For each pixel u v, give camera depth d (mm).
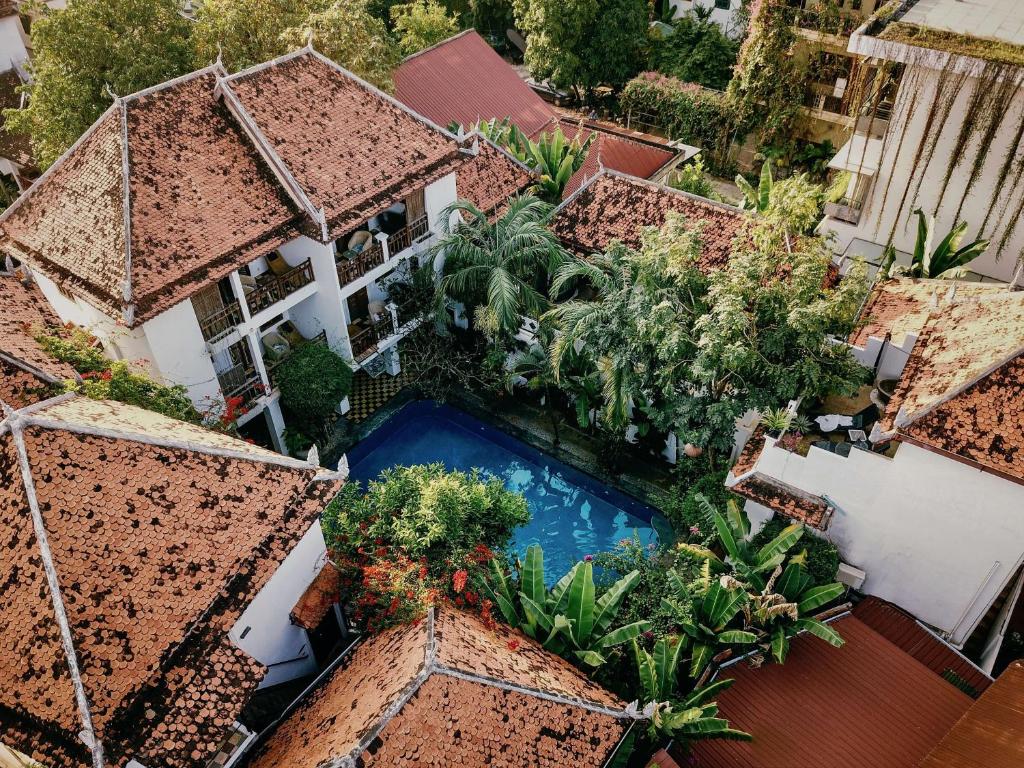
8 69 38375
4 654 13469
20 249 22109
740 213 25859
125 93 27375
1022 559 16500
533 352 25859
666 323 18938
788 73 37844
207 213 21938
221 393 23391
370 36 31094
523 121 37656
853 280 18172
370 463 26688
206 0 33000
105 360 20016
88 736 12680
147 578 14406
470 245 25328
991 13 27188
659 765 14969
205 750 13586
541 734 14445
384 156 25141
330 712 15008
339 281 24672
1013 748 13406
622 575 19672
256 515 15969
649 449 26078
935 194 27641
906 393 16719
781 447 18406
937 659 18328
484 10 51250
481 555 18359
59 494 14305
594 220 27562
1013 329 16391
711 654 17578
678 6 50969
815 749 16594
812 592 17734
